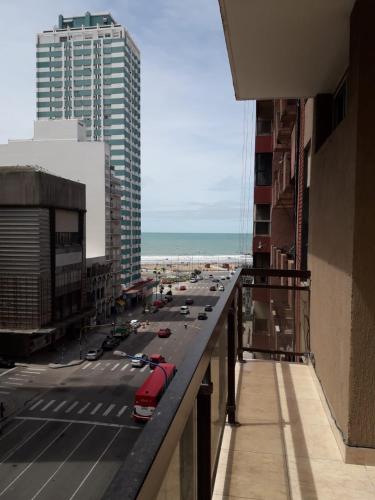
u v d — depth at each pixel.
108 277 62.94
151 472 0.84
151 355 41.44
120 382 33.72
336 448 3.30
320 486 2.81
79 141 64.19
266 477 2.87
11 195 40.06
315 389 4.49
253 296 19.61
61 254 44.44
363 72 2.90
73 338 48.12
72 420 25.94
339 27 3.52
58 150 62.59
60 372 36.28
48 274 41.97
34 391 31.39
